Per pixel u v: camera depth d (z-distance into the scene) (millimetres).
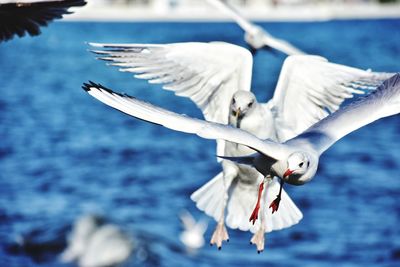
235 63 11773
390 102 9242
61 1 10297
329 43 62438
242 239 20109
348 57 54844
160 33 66312
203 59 11656
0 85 45188
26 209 22406
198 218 21922
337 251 19797
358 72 11766
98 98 8078
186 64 11562
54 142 31625
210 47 11688
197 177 26875
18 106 38969
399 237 20641
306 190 24344
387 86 9398
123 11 75062
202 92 11805
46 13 10305
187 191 25078
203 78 11742
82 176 26469
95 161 28547
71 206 22844
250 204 11797
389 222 21609
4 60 55594
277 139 11711
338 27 73375
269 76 45531
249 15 72812
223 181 11812
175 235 20344
